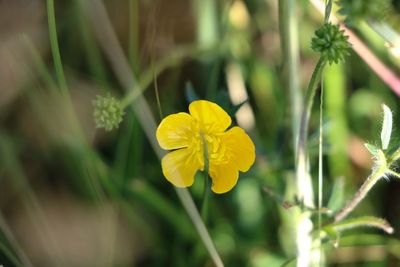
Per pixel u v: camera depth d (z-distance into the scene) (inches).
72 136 10.9
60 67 9.2
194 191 10.7
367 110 11.4
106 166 10.7
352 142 11.3
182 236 10.8
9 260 10.0
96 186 10.3
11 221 10.9
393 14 9.2
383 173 8.3
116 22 11.8
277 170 10.4
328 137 10.8
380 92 11.4
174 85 11.6
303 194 8.9
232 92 11.3
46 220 10.9
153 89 11.6
